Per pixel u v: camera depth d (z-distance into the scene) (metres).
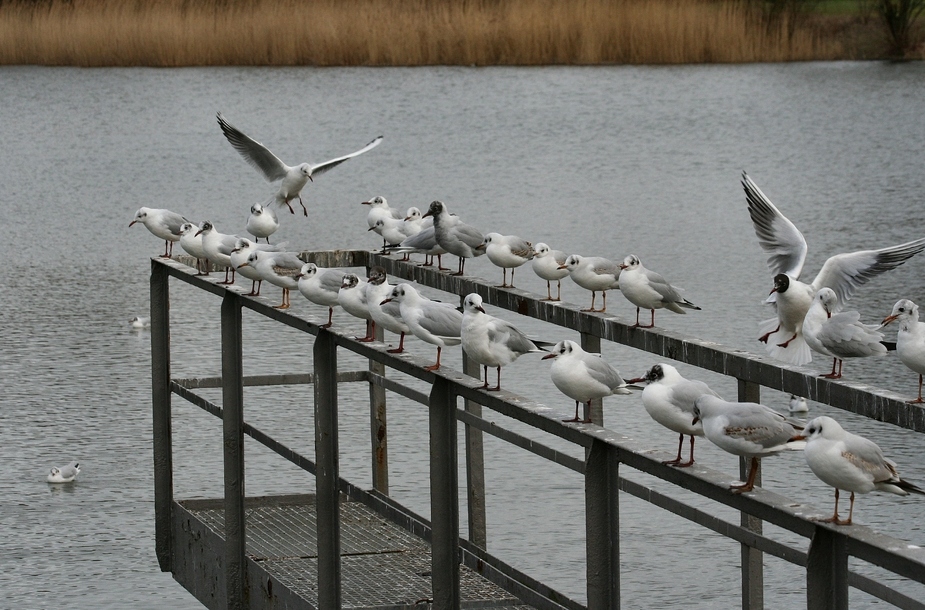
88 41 80.62
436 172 52.62
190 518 16.56
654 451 8.73
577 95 71.19
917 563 6.90
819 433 8.10
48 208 46.97
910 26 81.00
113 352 28.81
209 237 16.47
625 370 24.53
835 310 12.34
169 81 76.31
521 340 11.02
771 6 80.50
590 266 15.25
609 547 9.07
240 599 14.97
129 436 23.48
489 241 16.34
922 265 34.81
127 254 39.84
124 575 18.47
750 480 8.89
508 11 79.75
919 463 19.44
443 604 11.07
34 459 22.52
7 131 63.72
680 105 68.12
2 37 81.12
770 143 58.69
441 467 10.98
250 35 80.06
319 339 12.72
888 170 51.84
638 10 79.69
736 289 32.28
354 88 73.81
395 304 12.28
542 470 19.66
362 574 14.03
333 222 43.44
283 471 21.00
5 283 35.94
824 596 7.50
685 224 41.72
